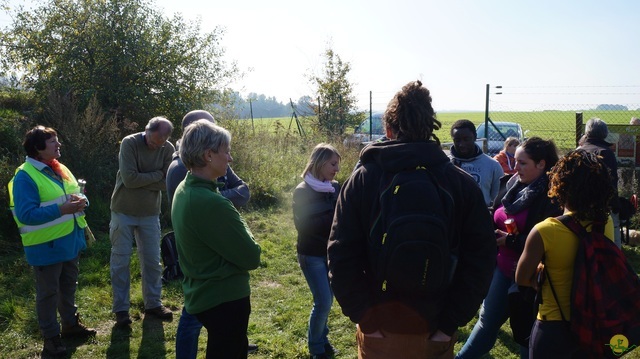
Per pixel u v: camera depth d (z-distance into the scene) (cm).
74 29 1172
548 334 269
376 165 235
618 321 249
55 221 422
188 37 1261
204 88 1293
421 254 209
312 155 407
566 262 263
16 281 582
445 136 2262
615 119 2933
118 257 489
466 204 229
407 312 228
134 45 1167
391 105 243
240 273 302
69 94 1062
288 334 483
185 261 304
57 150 429
